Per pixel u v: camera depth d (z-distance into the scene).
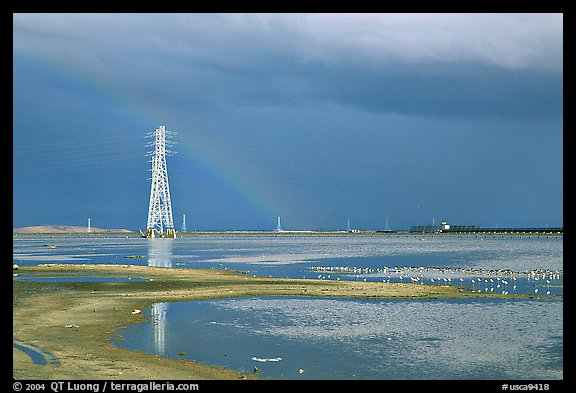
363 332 35.84
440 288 57.25
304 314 41.91
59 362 27.09
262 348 31.48
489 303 47.53
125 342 32.12
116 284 59.34
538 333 35.88
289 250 167.50
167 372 26.27
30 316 39.34
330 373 27.23
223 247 193.25
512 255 134.50
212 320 39.25
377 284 60.41
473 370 28.14
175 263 103.12
